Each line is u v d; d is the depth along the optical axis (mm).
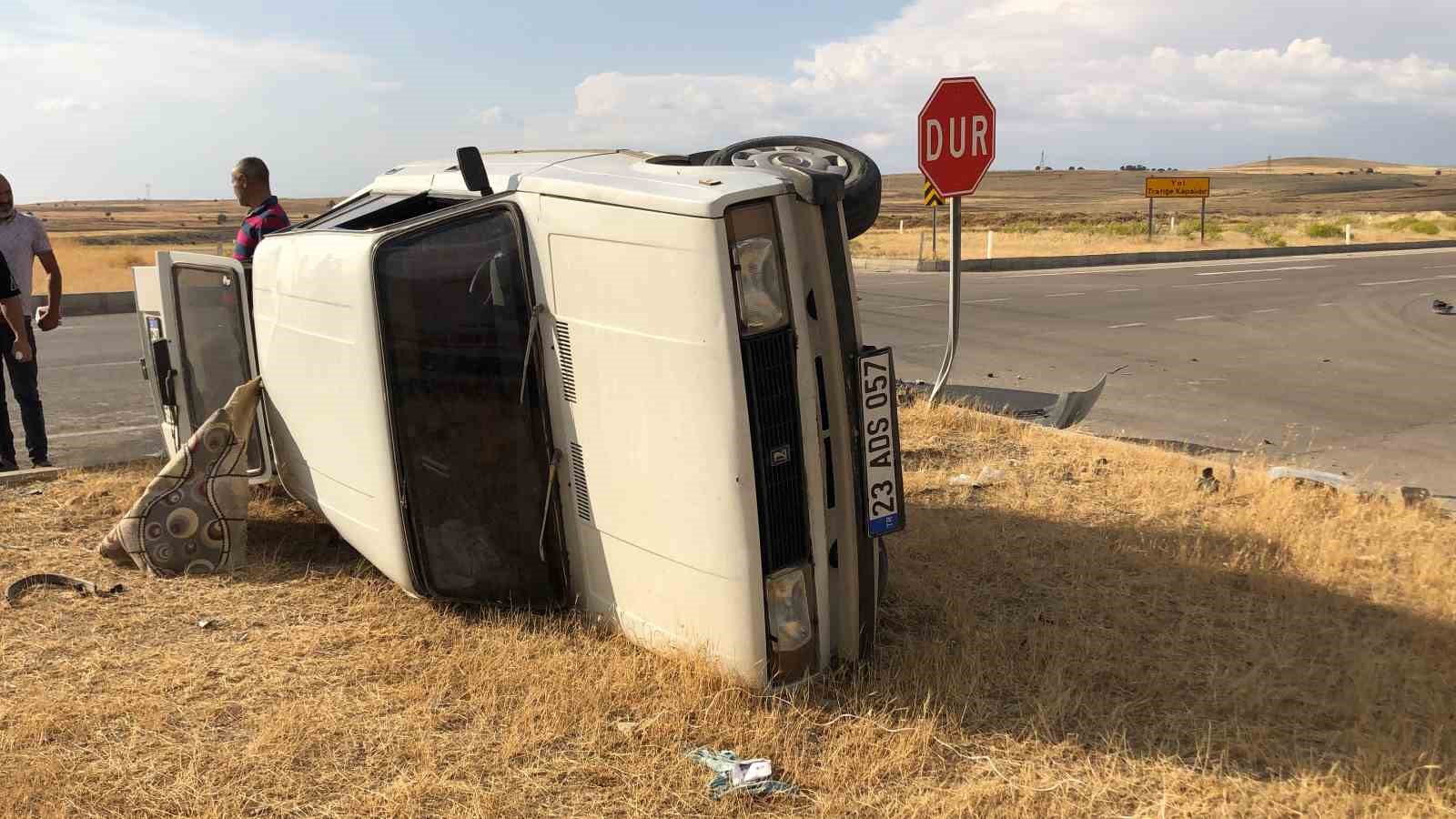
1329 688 4004
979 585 5074
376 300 4367
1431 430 9164
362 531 4805
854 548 3971
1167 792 3305
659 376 3809
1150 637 4473
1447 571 5230
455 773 3363
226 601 4805
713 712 3732
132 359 12359
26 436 6898
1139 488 6754
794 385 3801
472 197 4793
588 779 3357
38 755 3391
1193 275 25266
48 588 4875
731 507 3703
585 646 4258
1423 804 3215
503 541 4469
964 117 8469
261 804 3158
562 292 4117
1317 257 32875
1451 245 39625
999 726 3721
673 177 3943
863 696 3887
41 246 6867
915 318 16891
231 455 5254
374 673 4055
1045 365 12625
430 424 4406
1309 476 6914
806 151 5051
